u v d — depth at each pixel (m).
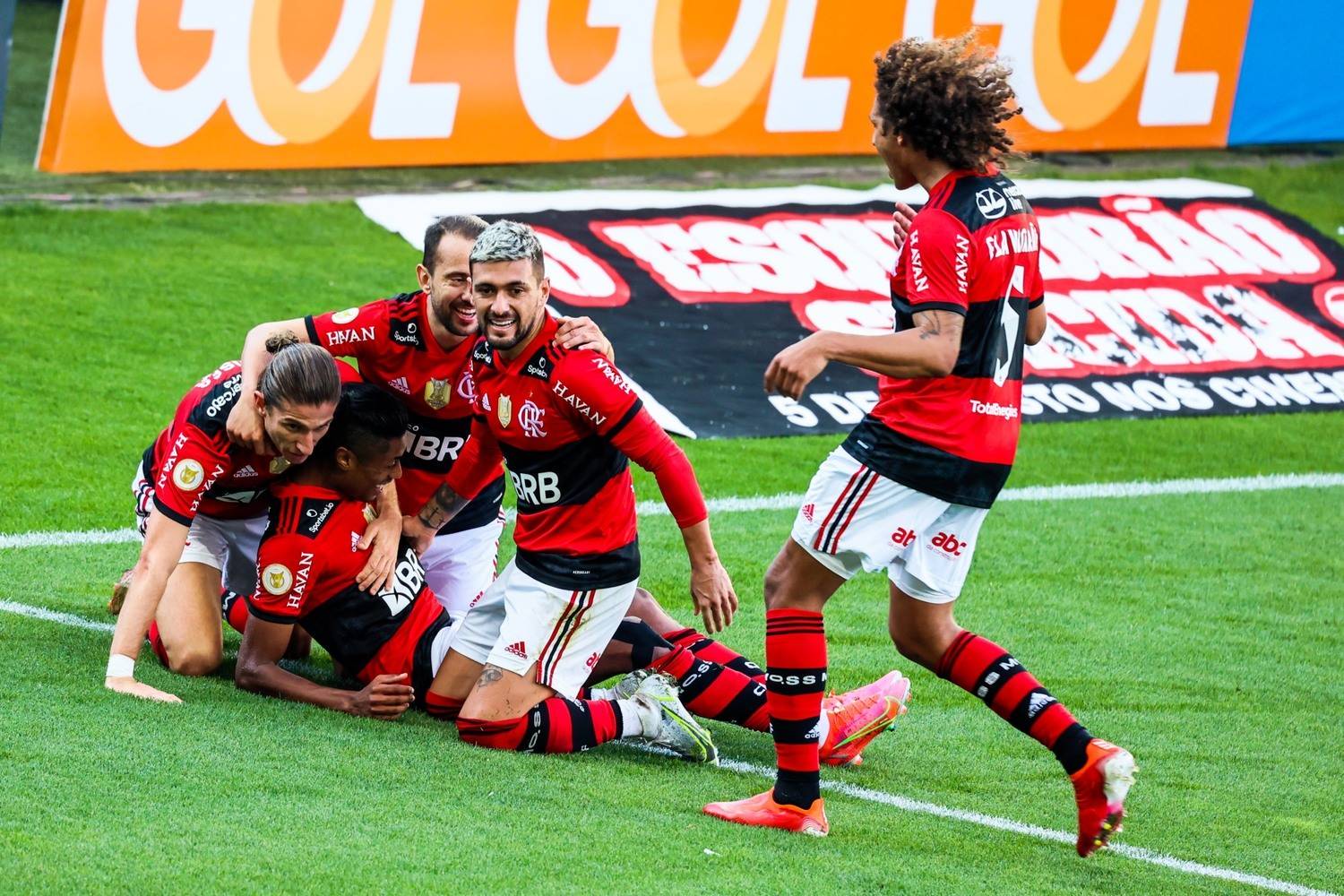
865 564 14.38
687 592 22.94
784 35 41.16
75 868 11.94
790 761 14.51
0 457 25.64
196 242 36.19
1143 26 45.28
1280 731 19.33
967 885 13.57
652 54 39.88
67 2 33.72
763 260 37.62
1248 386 36.53
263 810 13.45
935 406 14.19
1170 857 15.15
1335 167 49.69
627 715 16.27
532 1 38.31
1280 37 47.53
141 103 34.81
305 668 18.80
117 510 24.19
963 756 17.73
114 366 30.06
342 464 16.44
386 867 12.50
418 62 37.44
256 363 16.44
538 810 14.20
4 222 35.72
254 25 35.50
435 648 17.08
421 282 17.39
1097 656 21.62
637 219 38.25
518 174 41.81
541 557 15.98
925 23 42.62
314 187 40.06
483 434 17.05
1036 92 44.31
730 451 30.03
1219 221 43.19
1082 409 34.22
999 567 25.28
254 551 18.33
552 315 15.55
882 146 14.59
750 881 13.02
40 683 16.22
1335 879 14.95
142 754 14.42
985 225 14.07
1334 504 30.25
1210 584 25.27
